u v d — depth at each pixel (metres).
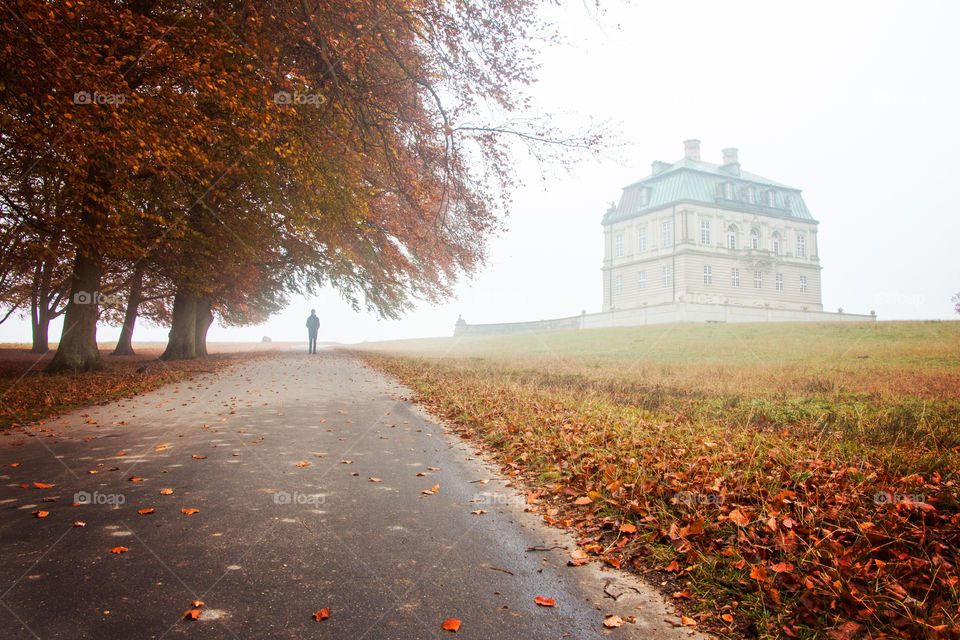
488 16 8.12
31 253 10.17
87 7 6.40
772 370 13.55
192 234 13.82
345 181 10.07
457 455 5.66
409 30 8.59
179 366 16.78
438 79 9.45
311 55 7.96
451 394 9.90
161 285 22.30
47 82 6.44
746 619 2.38
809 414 7.64
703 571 2.77
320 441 6.11
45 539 3.13
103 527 3.35
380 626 2.25
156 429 6.66
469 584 2.70
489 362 19.33
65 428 6.66
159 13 8.59
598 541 3.33
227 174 11.31
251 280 18.80
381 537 3.30
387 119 9.32
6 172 9.49
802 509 3.40
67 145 7.04
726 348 20.91
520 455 5.48
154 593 2.50
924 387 9.68
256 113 7.40
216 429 6.68
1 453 5.30
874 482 4.16
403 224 13.10
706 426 6.79
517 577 2.80
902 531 3.10
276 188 11.56
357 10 7.43
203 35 7.27
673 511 3.61
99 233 10.05
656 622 2.37
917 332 21.23
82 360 12.93
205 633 2.16
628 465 4.65
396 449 5.82
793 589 2.50
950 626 2.13
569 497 4.20
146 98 7.17
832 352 17.36
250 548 3.07
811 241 58.75
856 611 2.30
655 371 14.28
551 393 10.05
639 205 57.06
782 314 44.34
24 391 9.27
